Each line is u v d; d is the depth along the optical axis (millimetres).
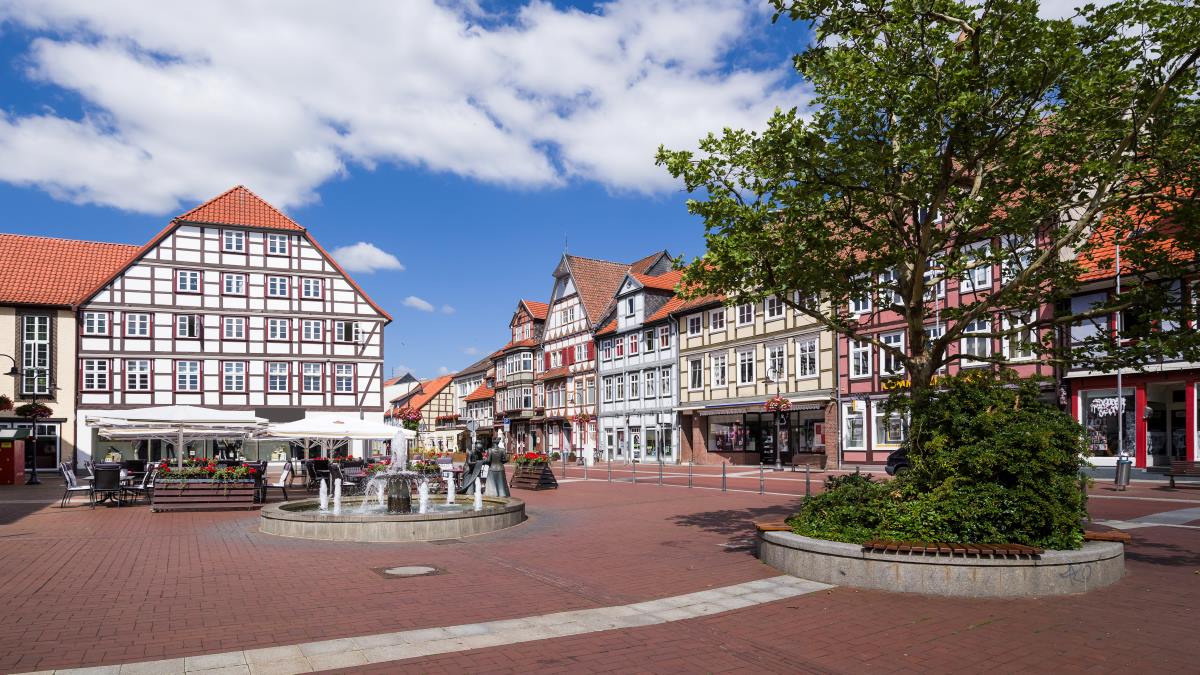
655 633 6750
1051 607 7531
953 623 7012
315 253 45781
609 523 15039
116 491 19797
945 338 10617
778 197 10648
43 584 8891
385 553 11312
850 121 10297
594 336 53094
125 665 5723
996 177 10781
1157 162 9609
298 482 28719
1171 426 25203
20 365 40156
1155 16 9148
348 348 45969
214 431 23766
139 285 42125
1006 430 8945
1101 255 23922
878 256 11508
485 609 7621
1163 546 10945
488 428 72750
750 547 11477
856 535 9164
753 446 40594
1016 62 9648
